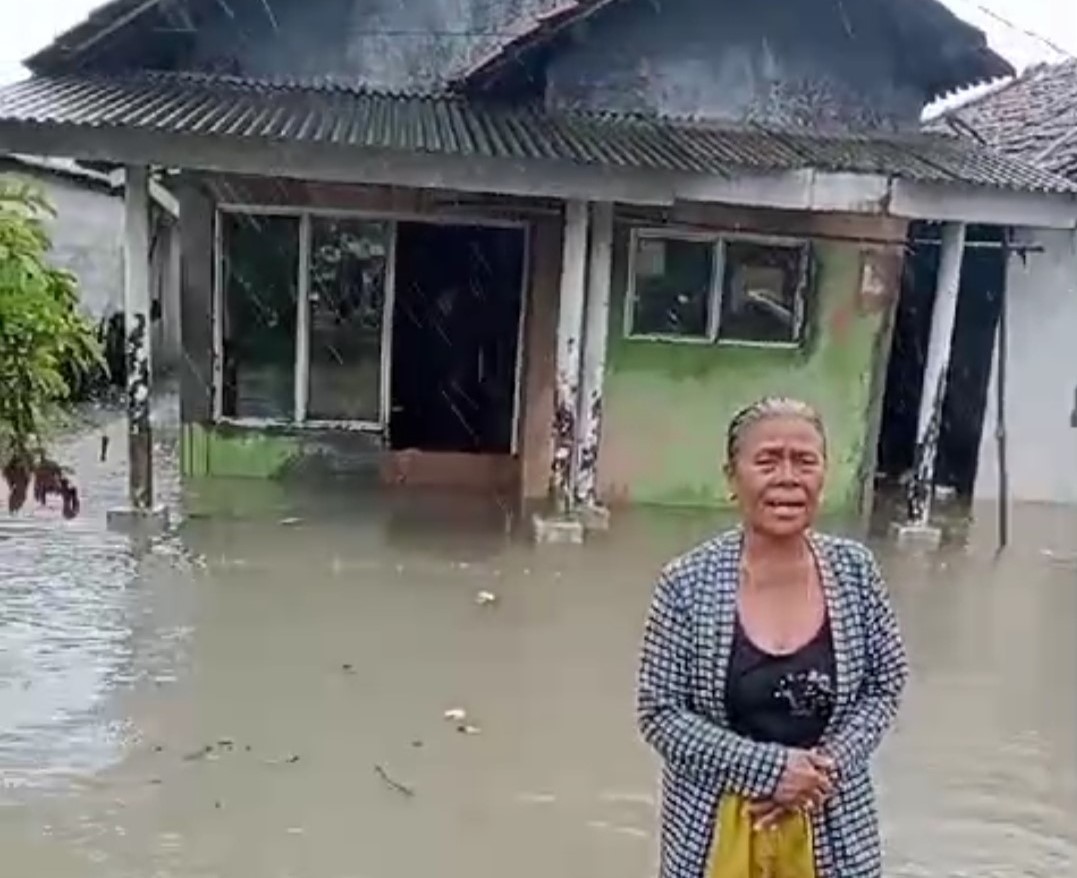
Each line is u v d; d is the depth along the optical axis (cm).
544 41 970
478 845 450
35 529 862
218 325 1002
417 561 831
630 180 820
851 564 266
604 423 1009
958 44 1009
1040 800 512
